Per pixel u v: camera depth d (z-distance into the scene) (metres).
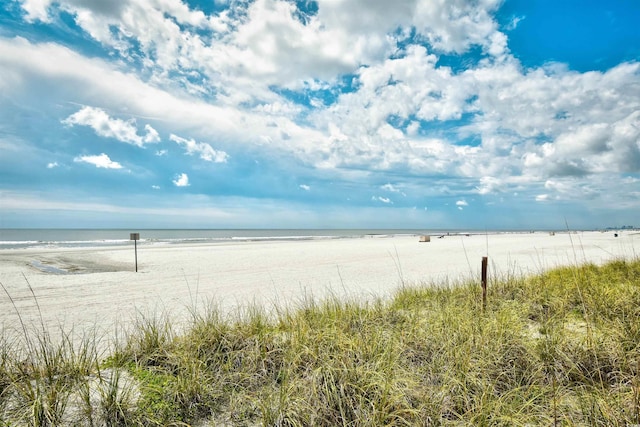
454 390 3.12
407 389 3.02
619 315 5.02
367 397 3.00
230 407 3.01
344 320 5.07
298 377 3.29
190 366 3.49
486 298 5.77
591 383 3.33
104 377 3.45
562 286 7.11
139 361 3.87
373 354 3.66
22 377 3.20
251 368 3.62
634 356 3.71
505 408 2.82
